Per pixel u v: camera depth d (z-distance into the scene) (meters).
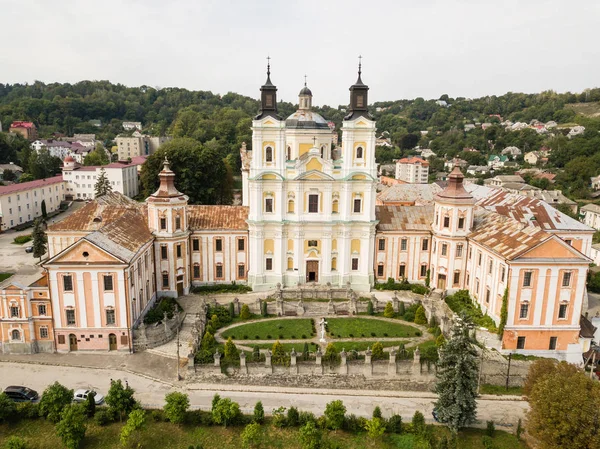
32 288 61.19
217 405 48.19
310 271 83.81
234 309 73.56
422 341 66.19
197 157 132.62
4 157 189.25
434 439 47.78
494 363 59.53
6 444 42.59
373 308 75.31
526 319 63.06
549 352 64.00
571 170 179.88
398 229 83.56
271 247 82.38
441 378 49.91
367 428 47.44
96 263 60.47
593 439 40.22
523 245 63.19
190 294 81.31
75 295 61.44
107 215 84.88
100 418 48.31
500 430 50.56
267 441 47.19
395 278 86.00
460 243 78.75
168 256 77.50
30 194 137.50
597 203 157.00
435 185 129.62
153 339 64.69
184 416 48.53
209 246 82.56
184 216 78.88
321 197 80.94
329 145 89.12
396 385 58.12
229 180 153.62
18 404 49.53
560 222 85.81
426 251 84.69
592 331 65.94
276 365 57.66
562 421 41.44
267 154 79.00
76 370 58.97
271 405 53.69
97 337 62.94
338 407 48.31
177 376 58.19
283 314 74.50
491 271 68.88
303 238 82.06
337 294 79.25
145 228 77.00
